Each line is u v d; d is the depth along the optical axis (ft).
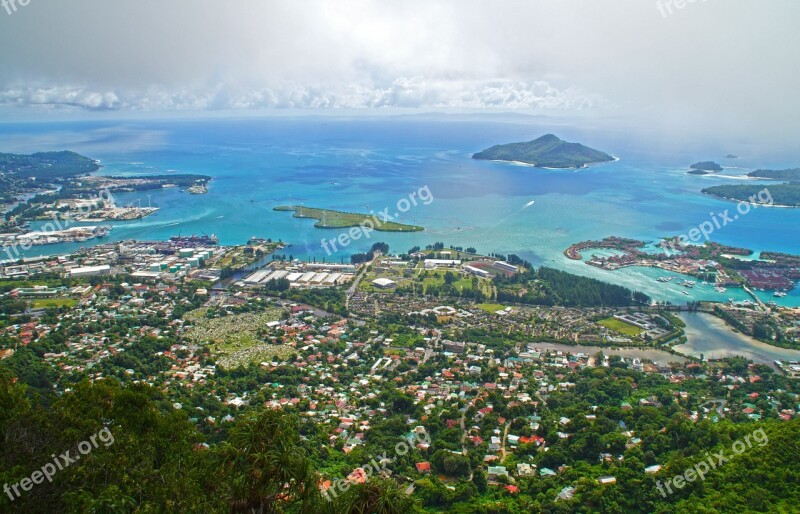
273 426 212.02
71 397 255.50
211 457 232.12
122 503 203.92
